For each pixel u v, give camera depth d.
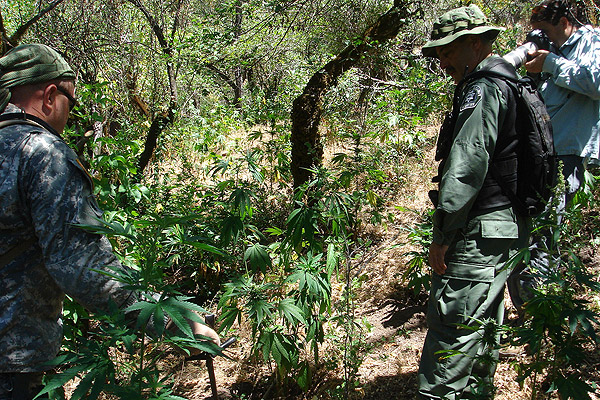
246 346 3.65
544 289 2.21
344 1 6.49
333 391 2.88
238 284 2.83
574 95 3.11
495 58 2.47
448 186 2.29
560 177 2.15
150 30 8.79
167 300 1.57
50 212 1.74
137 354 3.22
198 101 11.31
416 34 6.77
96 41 7.61
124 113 8.03
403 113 6.23
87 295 1.75
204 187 5.34
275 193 5.46
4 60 1.86
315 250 3.08
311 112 5.29
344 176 4.09
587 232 3.46
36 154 1.77
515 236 2.42
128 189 3.74
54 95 1.96
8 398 1.83
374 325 3.79
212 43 5.96
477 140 2.29
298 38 8.38
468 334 2.42
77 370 1.53
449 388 2.43
